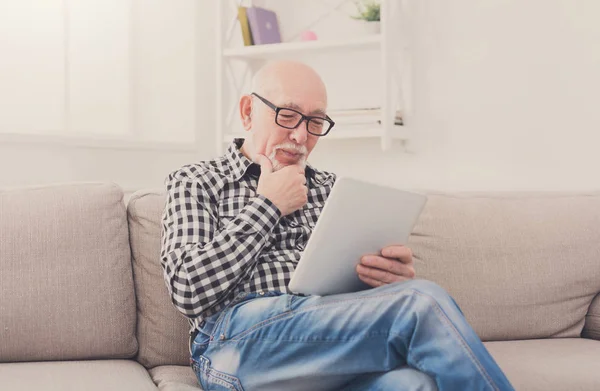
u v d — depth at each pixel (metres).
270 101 1.62
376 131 2.78
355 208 1.32
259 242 1.46
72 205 1.68
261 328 1.33
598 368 1.56
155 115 3.17
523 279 1.93
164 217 1.58
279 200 1.50
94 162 2.85
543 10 2.72
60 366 1.52
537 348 1.77
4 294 1.56
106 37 3.07
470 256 1.93
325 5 3.12
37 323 1.57
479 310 1.90
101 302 1.63
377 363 1.19
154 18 3.15
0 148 2.59
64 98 2.98
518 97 2.78
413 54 2.95
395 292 1.20
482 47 2.83
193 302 1.41
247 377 1.33
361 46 2.87
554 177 2.72
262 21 3.03
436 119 2.92
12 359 1.57
